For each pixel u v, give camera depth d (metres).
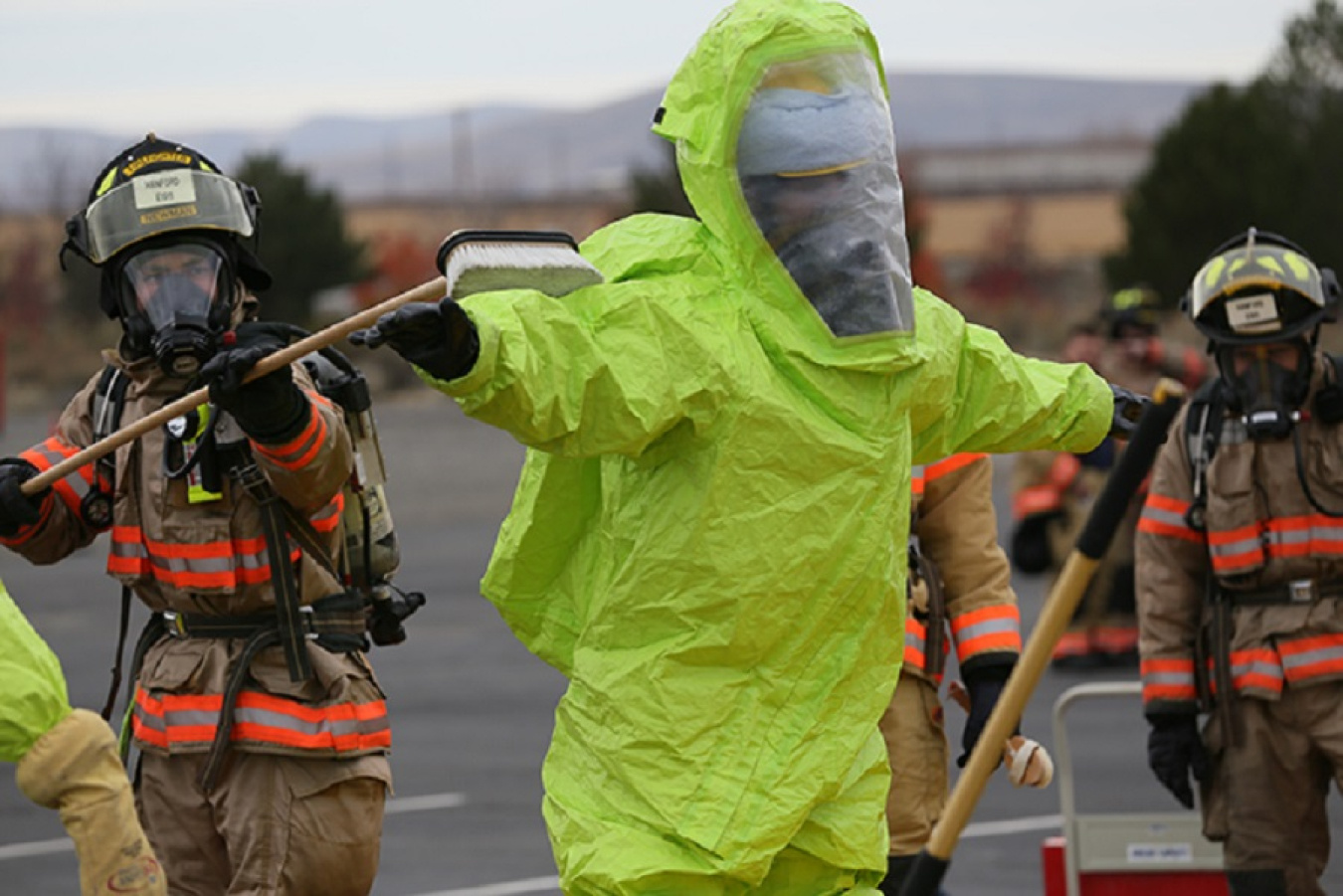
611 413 12.38
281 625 15.93
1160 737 20.38
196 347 15.53
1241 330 19.66
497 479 93.12
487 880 26.59
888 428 13.38
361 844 16.38
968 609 18.34
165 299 15.68
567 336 12.12
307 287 142.25
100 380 16.52
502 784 32.66
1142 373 42.38
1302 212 131.38
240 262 16.47
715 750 13.19
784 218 13.05
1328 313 19.75
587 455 12.55
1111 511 14.12
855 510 13.20
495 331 11.55
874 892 14.20
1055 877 22.00
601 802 13.50
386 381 151.38
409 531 74.69
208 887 16.62
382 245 194.75
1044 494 40.66
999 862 27.33
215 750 15.88
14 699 11.86
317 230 143.38
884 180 13.30
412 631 50.69
